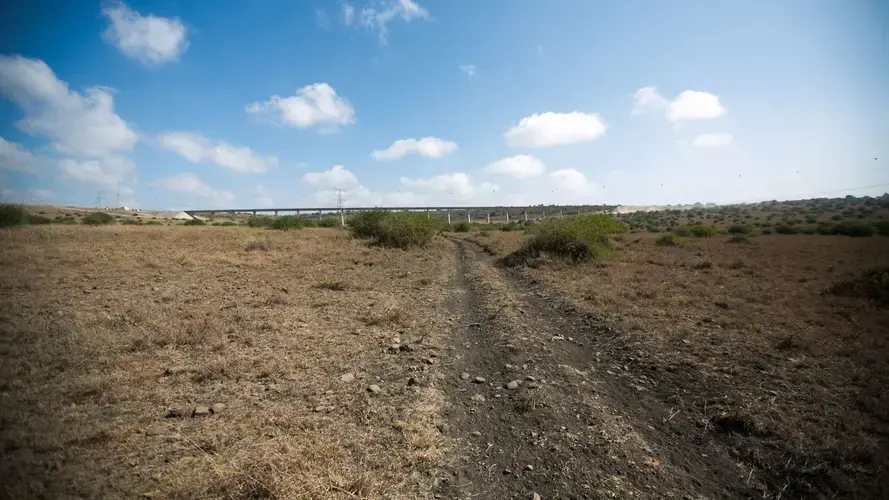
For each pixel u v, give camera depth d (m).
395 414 4.84
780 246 25.77
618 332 8.21
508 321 9.14
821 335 7.71
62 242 19.69
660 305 10.30
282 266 16.52
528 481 3.80
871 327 8.16
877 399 5.08
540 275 15.30
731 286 12.77
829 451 4.14
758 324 8.51
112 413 4.50
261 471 3.47
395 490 3.54
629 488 3.74
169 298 10.05
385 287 12.92
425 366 6.46
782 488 3.75
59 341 6.33
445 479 3.78
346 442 4.16
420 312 9.91
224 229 38.69
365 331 8.13
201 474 3.52
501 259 21.53
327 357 6.65
